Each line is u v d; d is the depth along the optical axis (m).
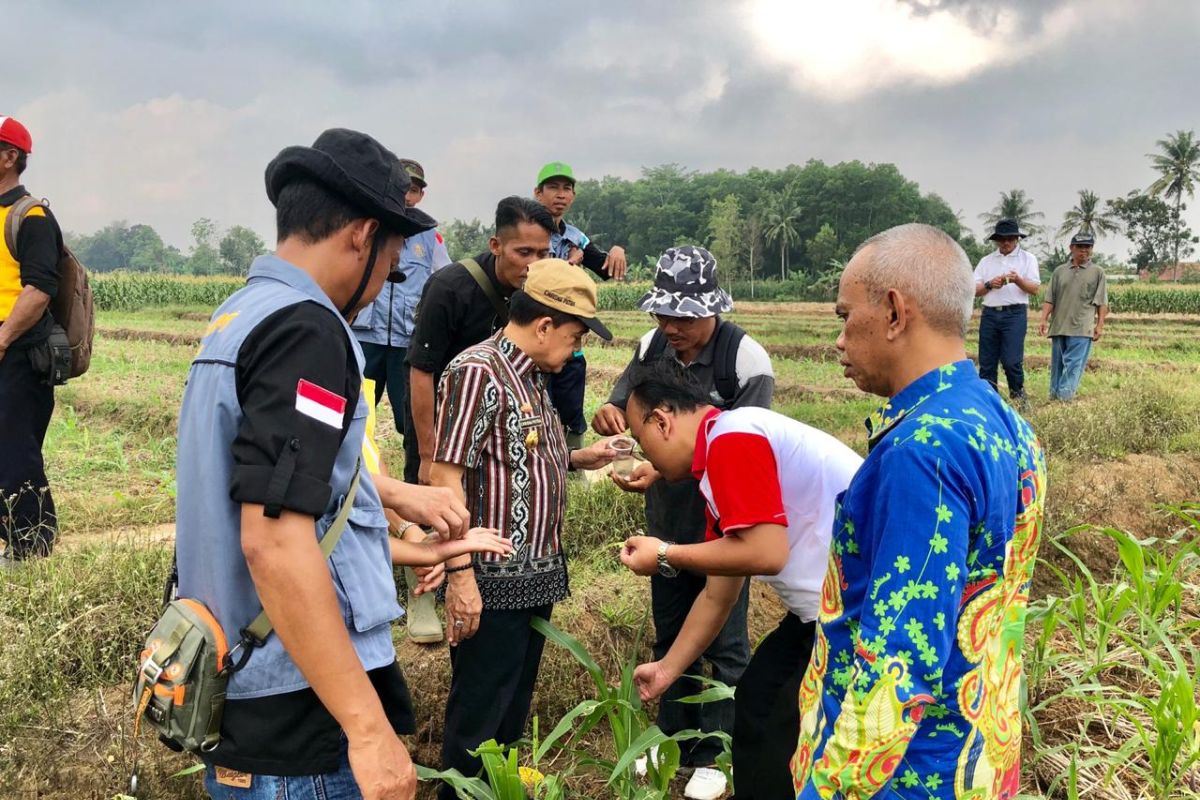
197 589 1.75
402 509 2.23
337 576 1.78
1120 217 99.62
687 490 3.30
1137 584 3.98
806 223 113.00
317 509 1.59
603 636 4.18
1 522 4.48
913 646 1.56
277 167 1.79
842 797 1.65
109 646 3.76
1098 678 3.98
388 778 1.63
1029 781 3.31
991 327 10.02
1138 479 6.98
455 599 2.63
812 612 2.42
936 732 1.72
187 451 1.71
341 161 1.75
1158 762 3.11
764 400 3.38
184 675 1.68
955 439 1.59
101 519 5.86
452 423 2.65
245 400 1.66
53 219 4.45
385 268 1.88
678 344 3.42
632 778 3.24
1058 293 10.95
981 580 1.67
